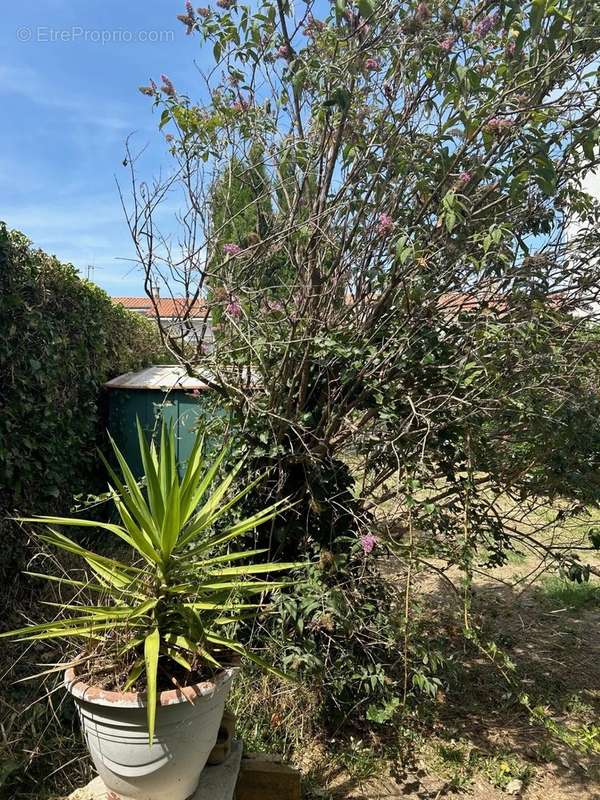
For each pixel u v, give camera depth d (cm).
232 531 241
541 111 274
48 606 384
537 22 257
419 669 309
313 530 337
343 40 274
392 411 303
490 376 288
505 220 301
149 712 176
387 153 300
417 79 291
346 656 310
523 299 297
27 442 417
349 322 332
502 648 419
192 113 300
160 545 216
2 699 304
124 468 243
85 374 535
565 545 362
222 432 347
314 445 330
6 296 399
